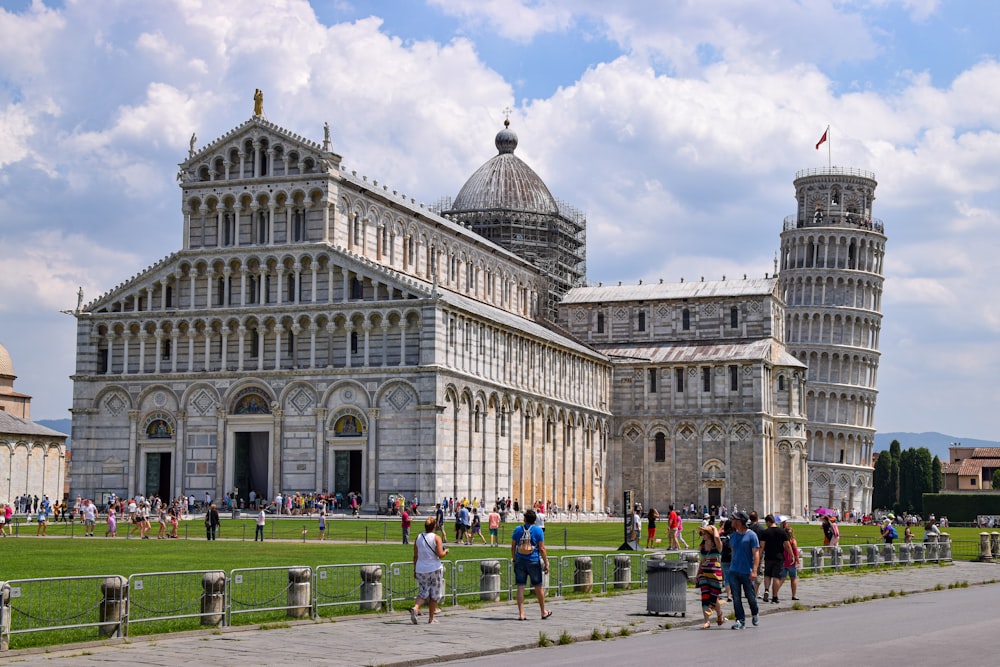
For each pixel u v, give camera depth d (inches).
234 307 5044.3
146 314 5162.4
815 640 1546.5
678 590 1839.3
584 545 3649.1
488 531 4293.8
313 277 4960.6
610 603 2010.3
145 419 5147.6
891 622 1766.7
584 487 6304.1
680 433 6668.3
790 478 6806.1
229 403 5032.0
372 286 4889.3
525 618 1775.3
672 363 6707.7
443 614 1809.8
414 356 4785.9
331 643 1499.8
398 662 1355.8
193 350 5123.0
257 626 1619.1
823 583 2527.1
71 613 1507.1
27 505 5408.5
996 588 2491.4
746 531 1739.7
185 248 5142.7
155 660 1349.7
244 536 3700.8
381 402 4808.1
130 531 4050.2
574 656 1430.9
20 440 5629.9
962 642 1509.6
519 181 7377.0
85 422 5206.7
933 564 3250.5
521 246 7190.0
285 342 4982.8
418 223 5698.8
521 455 5467.5
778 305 7130.9
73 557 2667.3
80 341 5226.4
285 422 4953.3
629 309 7135.8
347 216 5108.3
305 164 5022.1
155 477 5132.9
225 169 5123.0
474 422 5022.1
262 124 5078.7
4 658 1353.3
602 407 6643.7
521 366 5551.2
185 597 1669.5
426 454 4702.3
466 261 6205.7
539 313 7155.5
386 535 3769.7
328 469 4879.4
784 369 6884.8
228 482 5004.9
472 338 5059.1
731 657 1393.9
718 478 6569.9
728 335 6939.0
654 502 6683.1
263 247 5022.1
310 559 2635.3
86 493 5177.2
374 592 1817.2
